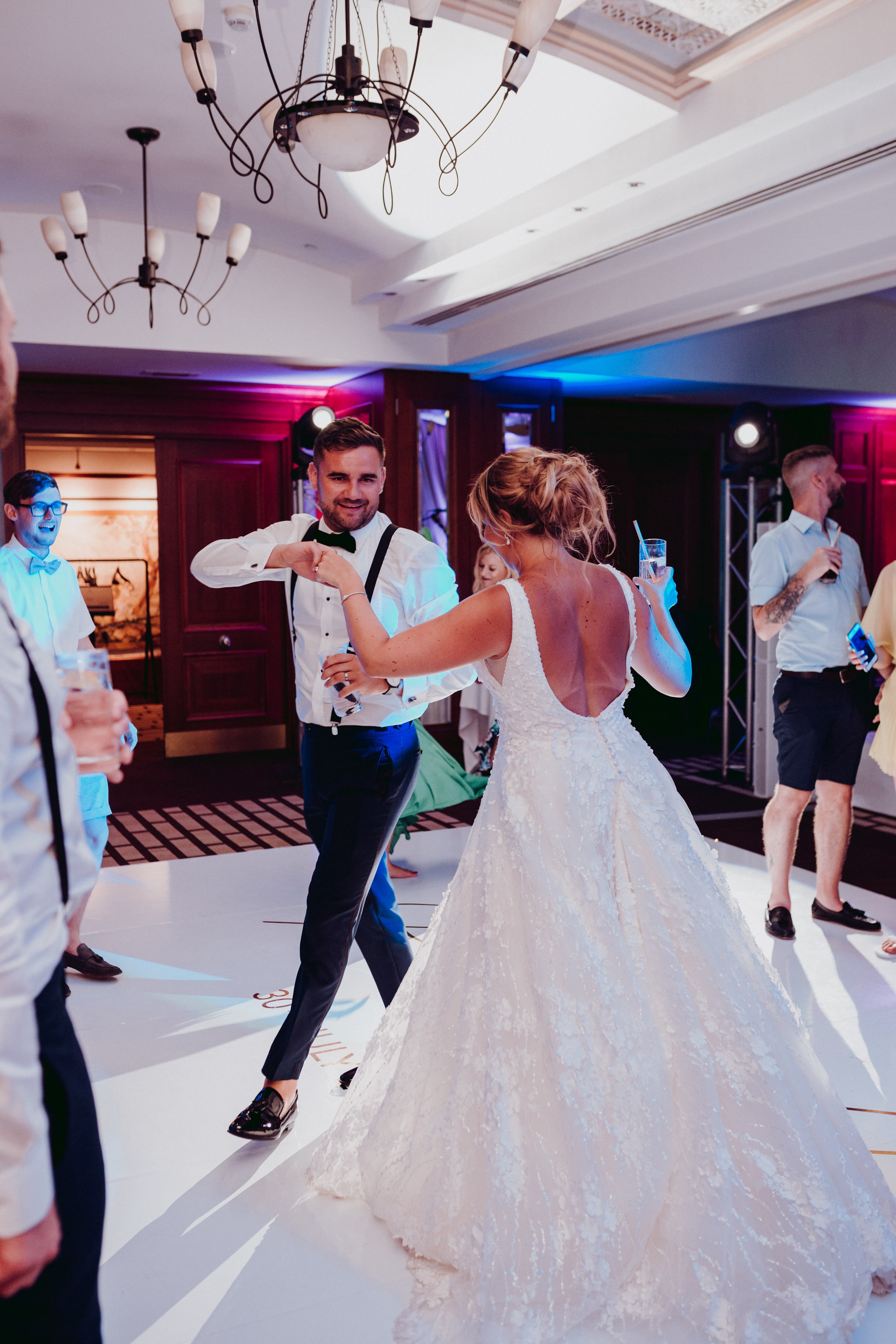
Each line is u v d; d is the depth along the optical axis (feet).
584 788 6.42
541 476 6.55
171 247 22.77
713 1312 5.77
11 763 3.24
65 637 11.71
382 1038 7.73
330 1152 7.75
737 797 22.99
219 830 20.58
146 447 38.11
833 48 11.66
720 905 6.71
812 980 11.94
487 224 18.31
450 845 18.43
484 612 6.42
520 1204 5.91
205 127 16.51
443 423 26.58
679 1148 6.04
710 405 33.30
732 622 30.27
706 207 14.80
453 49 13.24
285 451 29.50
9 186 19.58
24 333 21.90
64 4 12.73
